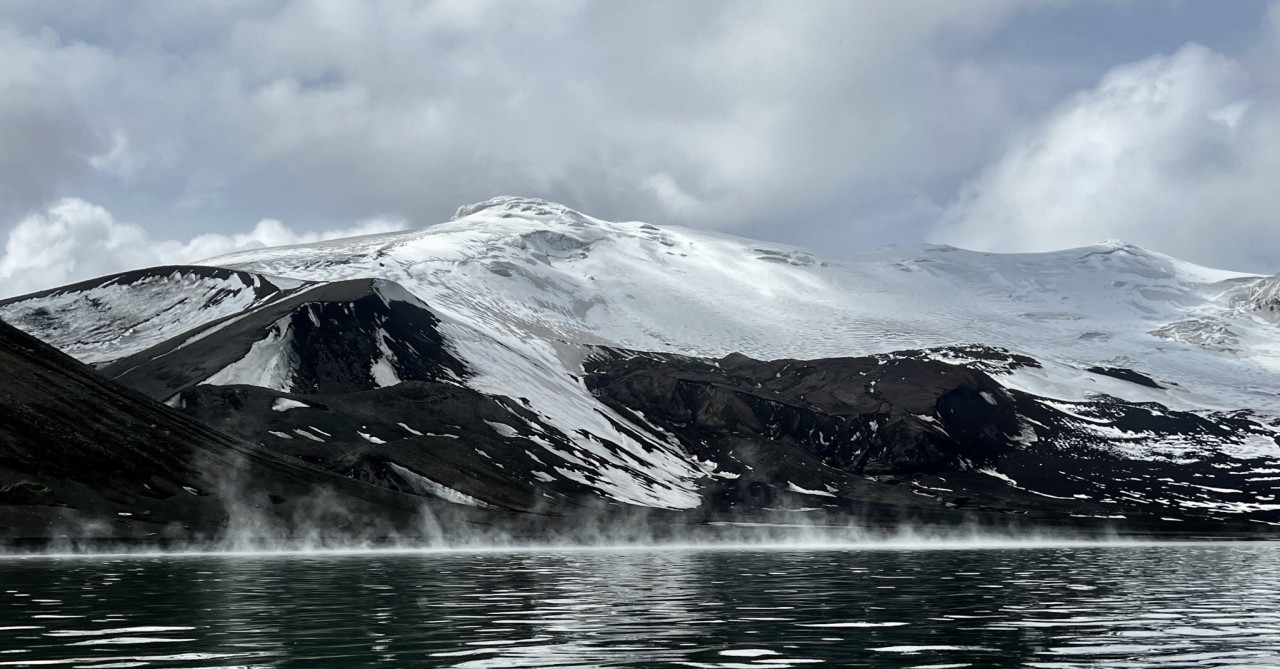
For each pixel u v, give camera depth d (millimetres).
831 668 23891
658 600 39906
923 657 25672
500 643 27188
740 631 30328
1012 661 25172
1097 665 24656
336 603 37062
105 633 28359
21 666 23141
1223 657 26156
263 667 23172
